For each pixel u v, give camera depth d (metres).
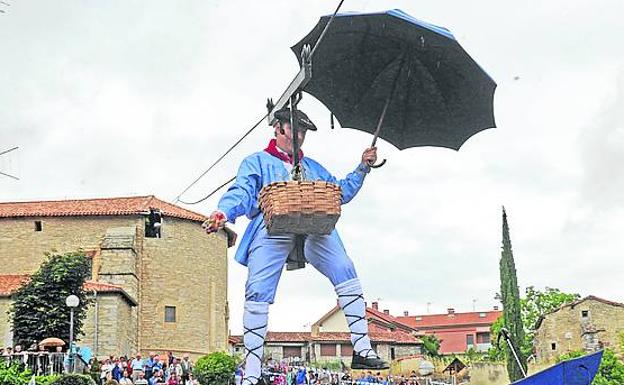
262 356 7.16
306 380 19.83
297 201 6.54
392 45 7.43
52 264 44.69
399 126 8.09
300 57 7.32
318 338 73.75
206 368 47.69
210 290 66.12
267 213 6.66
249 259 7.28
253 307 7.13
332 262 7.23
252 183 7.30
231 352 70.00
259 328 7.13
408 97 7.85
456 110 7.82
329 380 19.16
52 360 31.38
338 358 73.00
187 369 42.09
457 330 131.12
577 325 75.38
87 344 52.72
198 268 65.38
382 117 7.62
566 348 75.38
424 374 15.93
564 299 87.88
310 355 73.25
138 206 63.75
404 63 7.58
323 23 6.99
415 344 76.12
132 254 60.97
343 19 6.98
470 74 7.42
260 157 7.45
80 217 63.06
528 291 89.38
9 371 25.56
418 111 7.94
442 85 7.68
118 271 60.47
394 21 7.08
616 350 73.25
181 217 64.56
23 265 62.59
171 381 39.59
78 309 44.50
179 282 63.97
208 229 7.09
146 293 62.47
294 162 7.12
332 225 6.72
